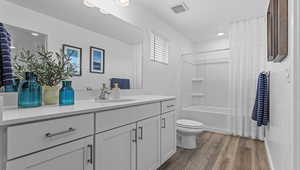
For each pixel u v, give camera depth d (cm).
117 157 119
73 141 90
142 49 231
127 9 201
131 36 213
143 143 147
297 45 94
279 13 113
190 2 221
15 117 70
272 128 184
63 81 118
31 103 102
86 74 161
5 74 89
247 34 280
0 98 64
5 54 90
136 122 138
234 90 291
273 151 171
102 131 107
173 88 316
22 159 70
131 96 206
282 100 134
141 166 143
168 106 192
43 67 118
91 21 165
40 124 76
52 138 80
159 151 171
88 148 98
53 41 134
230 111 295
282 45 112
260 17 269
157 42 268
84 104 122
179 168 175
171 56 310
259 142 253
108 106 110
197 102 412
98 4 165
